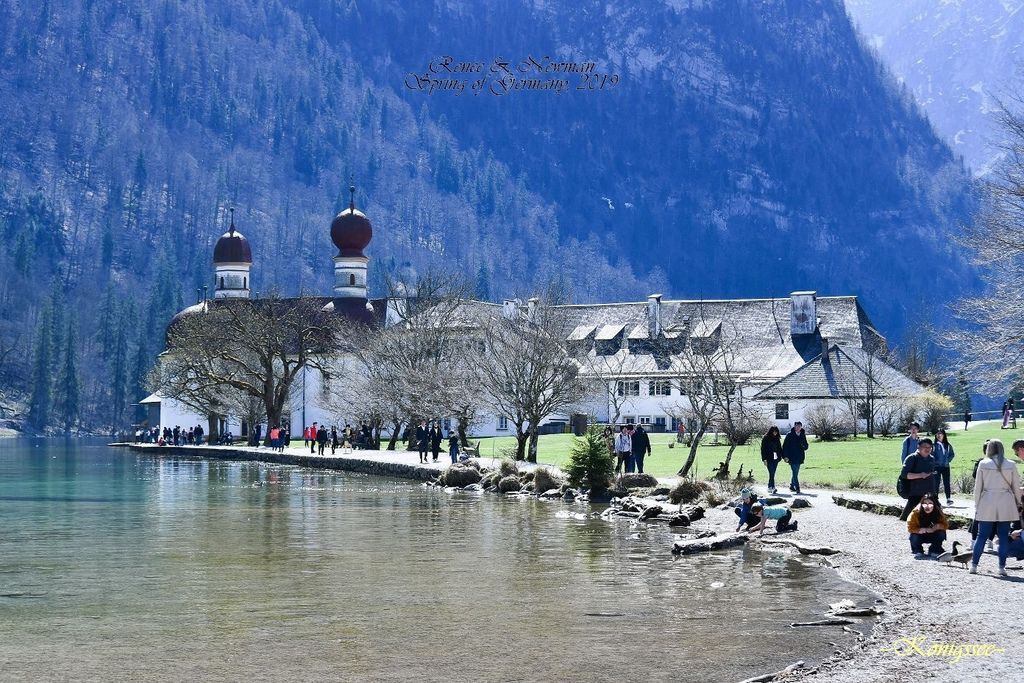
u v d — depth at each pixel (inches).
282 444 4256.9
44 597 1129.4
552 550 1424.7
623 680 821.2
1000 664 805.9
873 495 1795.0
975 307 2199.8
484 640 940.0
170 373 4933.6
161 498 2256.4
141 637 959.6
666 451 3134.8
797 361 5054.1
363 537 1572.3
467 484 2490.2
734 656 875.4
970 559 1196.5
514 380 2829.7
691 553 1382.9
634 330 5344.5
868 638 907.4
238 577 1239.5
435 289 4237.2
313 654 901.8
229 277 6176.2
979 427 3922.2
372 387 3836.1
